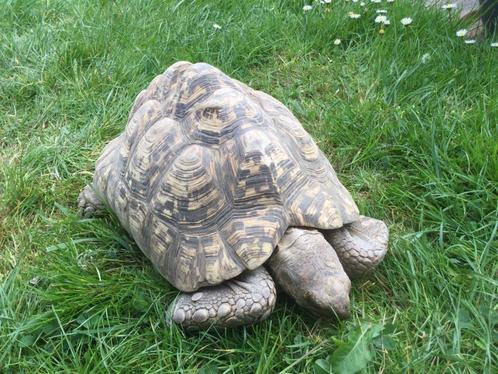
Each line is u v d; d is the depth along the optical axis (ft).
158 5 3.73
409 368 1.73
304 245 1.78
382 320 1.91
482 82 2.92
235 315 1.74
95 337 1.85
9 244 2.30
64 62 3.26
